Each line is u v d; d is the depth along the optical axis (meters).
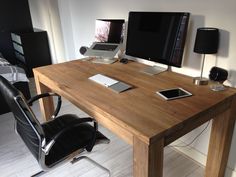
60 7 3.08
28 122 1.23
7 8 4.29
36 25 4.52
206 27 1.54
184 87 1.53
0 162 2.02
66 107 2.92
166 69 1.87
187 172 1.84
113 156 2.04
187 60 1.74
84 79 1.75
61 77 1.81
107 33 2.19
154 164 1.14
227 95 1.39
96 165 1.80
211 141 1.60
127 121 1.16
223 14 1.44
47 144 1.31
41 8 4.09
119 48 2.13
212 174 1.68
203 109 1.25
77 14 2.89
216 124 1.52
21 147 2.20
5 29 4.38
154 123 1.14
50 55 4.40
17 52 4.43
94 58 2.29
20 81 2.89
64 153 1.43
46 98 2.20
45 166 1.37
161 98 1.39
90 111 1.44
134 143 1.16
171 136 1.15
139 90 1.52
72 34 3.14
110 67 2.01
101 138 1.54
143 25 1.78
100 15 2.48
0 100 2.77
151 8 1.88
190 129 1.24
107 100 1.40
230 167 1.73
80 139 1.52
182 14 1.52
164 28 1.65
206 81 1.55
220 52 1.52
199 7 1.55
